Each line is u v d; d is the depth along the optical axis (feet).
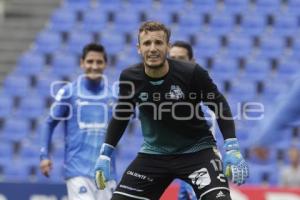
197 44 177.17
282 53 174.70
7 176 145.07
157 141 56.18
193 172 55.26
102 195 74.18
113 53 176.14
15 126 157.69
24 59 178.29
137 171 56.75
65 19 189.78
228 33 180.86
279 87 162.71
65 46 181.16
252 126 140.67
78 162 74.79
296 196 90.43
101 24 187.21
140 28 54.13
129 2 192.54
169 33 54.60
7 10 192.95
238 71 168.86
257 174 132.87
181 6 189.88
